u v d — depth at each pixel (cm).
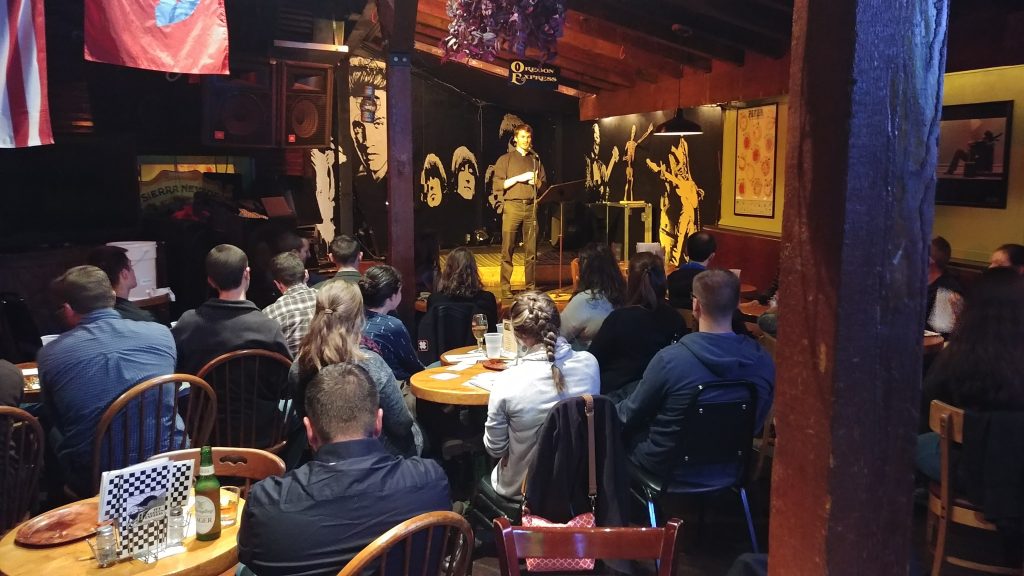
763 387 310
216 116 691
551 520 277
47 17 642
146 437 287
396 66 537
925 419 387
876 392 129
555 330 297
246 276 358
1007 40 545
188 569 195
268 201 832
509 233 908
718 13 690
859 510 130
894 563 133
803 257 132
